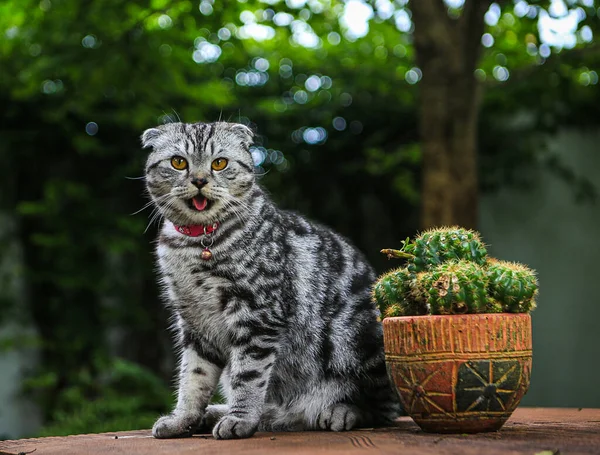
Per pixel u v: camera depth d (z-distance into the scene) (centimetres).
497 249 871
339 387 324
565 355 847
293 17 642
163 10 645
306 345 322
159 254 327
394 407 328
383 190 895
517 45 775
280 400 331
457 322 256
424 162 642
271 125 869
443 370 258
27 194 830
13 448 285
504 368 258
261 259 310
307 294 321
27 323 804
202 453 239
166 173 324
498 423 267
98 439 309
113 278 825
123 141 823
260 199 329
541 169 860
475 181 638
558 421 324
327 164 887
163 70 686
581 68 731
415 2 635
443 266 265
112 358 782
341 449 237
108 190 835
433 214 632
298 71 893
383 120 884
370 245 897
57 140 811
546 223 859
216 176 317
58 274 812
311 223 354
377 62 867
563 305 849
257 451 237
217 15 631
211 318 313
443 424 265
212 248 307
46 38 683
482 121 854
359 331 324
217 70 851
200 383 317
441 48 627
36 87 735
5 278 787
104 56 643
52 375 762
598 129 855
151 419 620
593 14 591
